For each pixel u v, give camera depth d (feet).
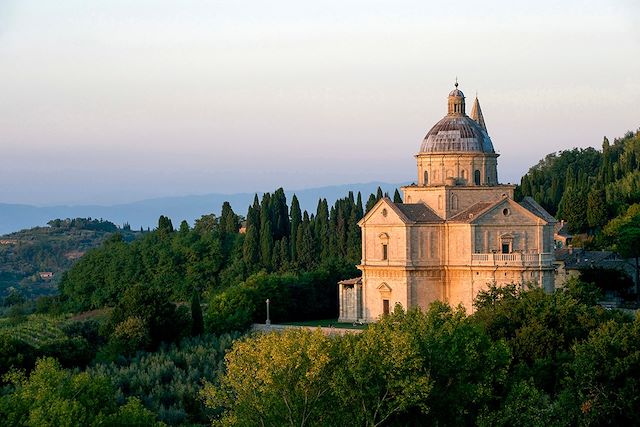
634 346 472.03
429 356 433.48
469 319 486.79
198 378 604.08
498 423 428.15
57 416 366.84
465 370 438.81
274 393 405.39
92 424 370.73
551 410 442.91
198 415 556.92
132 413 387.75
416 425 438.40
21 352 643.04
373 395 417.28
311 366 408.26
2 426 374.43
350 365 413.80
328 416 421.18
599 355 466.70
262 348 416.87
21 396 395.34
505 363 459.73
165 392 575.79
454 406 436.35
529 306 549.13
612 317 573.33
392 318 484.74
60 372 406.82
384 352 420.36
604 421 459.73
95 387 401.29
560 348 518.37
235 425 410.72
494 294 620.49
